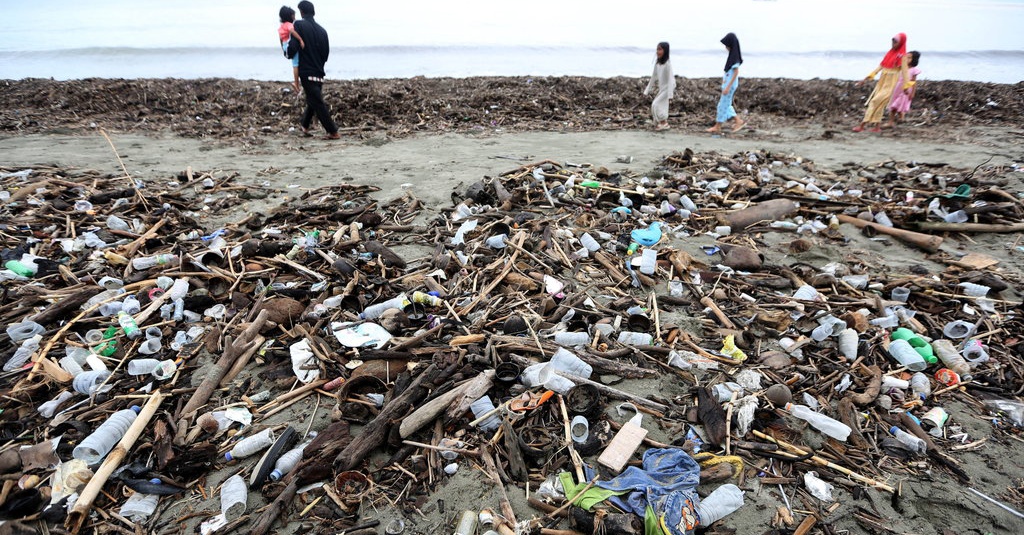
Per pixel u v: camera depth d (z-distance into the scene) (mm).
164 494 2592
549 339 3572
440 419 2943
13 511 2371
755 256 4730
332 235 5262
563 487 2586
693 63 22484
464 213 5699
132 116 11797
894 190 6473
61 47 22234
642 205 6078
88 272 4531
